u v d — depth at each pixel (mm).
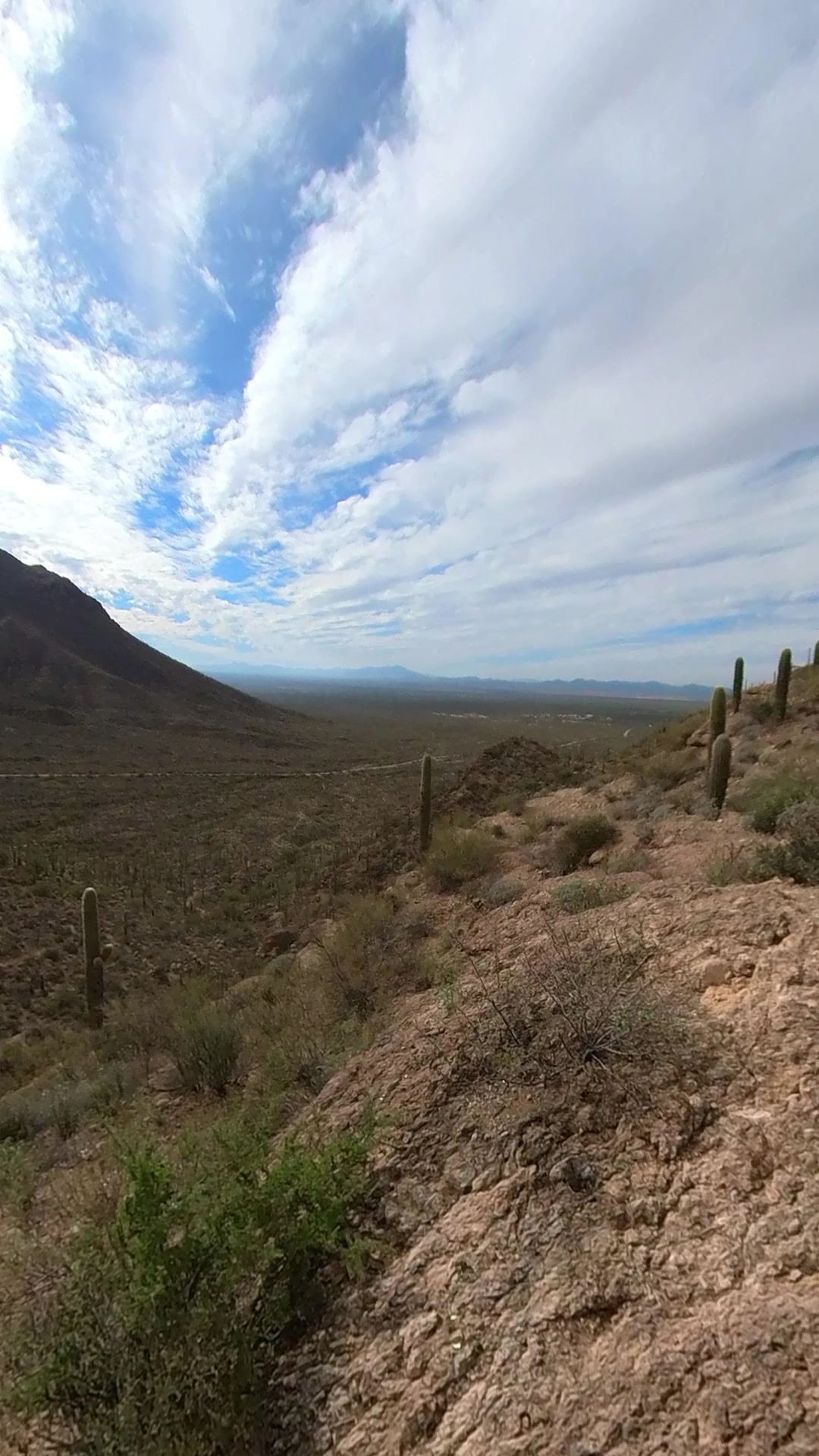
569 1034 3385
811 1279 2014
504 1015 3744
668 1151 2619
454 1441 1933
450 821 19500
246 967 15539
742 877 6105
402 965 8375
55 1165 5871
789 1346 1836
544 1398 1942
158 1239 2494
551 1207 2555
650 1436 1752
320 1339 2422
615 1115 2863
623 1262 2256
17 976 16359
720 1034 3158
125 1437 2045
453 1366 2141
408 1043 4113
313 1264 2686
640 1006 3393
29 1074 11109
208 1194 2783
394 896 13844
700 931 4105
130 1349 2264
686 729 23078
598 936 4438
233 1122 3754
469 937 8031
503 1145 2918
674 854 9523
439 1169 2967
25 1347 2441
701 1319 1998
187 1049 7410
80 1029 13430
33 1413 2217
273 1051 6859
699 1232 2279
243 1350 2281
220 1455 2139
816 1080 2730
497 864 13398
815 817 6184
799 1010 3150
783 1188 2338
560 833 14008
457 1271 2449
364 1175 3041
